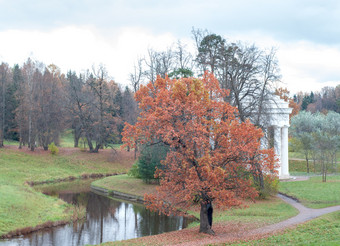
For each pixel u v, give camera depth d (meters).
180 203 24.55
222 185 22.27
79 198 43.50
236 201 21.28
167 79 24.45
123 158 74.62
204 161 20.44
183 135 21.09
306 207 31.48
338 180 48.12
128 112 72.69
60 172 60.94
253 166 23.09
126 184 49.84
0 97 69.19
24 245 23.67
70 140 96.19
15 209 30.27
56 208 34.00
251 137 22.06
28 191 39.31
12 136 80.81
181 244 19.53
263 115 38.03
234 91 36.66
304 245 15.59
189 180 20.47
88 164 68.25
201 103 22.45
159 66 52.53
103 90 73.62
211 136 22.56
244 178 25.77
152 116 21.06
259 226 24.00
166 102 22.14
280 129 52.19
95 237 26.27
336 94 148.12
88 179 60.84
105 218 32.94
